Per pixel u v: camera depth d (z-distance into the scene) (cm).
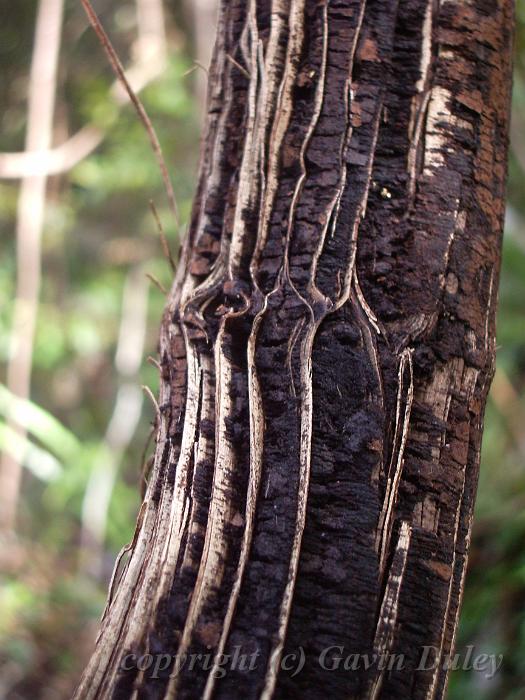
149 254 112
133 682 22
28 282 91
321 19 24
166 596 22
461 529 24
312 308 23
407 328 23
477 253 24
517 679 48
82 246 115
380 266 23
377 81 24
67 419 125
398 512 23
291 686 22
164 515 23
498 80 25
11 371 90
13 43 103
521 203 84
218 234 25
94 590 81
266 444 23
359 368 23
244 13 26
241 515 23
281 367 23
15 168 83
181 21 101
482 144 25
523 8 48
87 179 98
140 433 121
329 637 22
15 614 71
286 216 24
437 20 25
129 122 101
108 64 105
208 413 23
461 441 24
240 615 22
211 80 26
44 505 108
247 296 24
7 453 91
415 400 23
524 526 53
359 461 23
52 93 83
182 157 102
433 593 23
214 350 24
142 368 111
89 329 110
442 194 24
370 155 24
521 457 77
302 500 22
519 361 87
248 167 24
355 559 22
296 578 22
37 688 65
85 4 27
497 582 53
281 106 24
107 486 93
